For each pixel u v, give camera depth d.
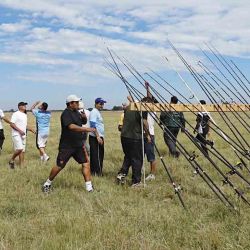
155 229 7.04
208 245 6.14
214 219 7.49
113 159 15.44
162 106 8.53
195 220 7.33
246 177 11.12
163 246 6.18
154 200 9.20
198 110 8.27
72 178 11.41
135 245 6.21
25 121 14.09
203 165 13.23
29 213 8.28
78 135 10.10
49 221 7.50
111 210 8.17
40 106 15.98
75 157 10.22
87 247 6.21
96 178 11.58
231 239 6.35
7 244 6.30
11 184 10.84
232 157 15.14
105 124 44.59
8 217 7.91
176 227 7.05
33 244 6.34
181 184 10.59
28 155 17.89
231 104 8.61
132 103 9.41
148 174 12.13
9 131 37.25
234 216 7.41
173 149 14.80
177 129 14.53
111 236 6.54
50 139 26.11
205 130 14.92
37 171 12.74
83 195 9.59
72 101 10.22
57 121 53.53
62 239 6.52
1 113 17.64
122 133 10.97
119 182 10.96
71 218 7.52
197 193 9.66
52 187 10.59
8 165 14.62
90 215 7.80
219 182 10.70
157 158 15.00
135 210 8.12
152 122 12.22
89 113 13.47
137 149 10.80
